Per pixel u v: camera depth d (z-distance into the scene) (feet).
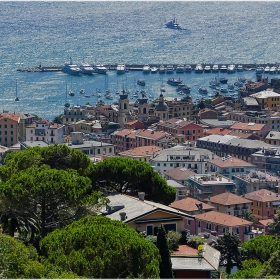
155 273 428.56
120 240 441.27
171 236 523.70
